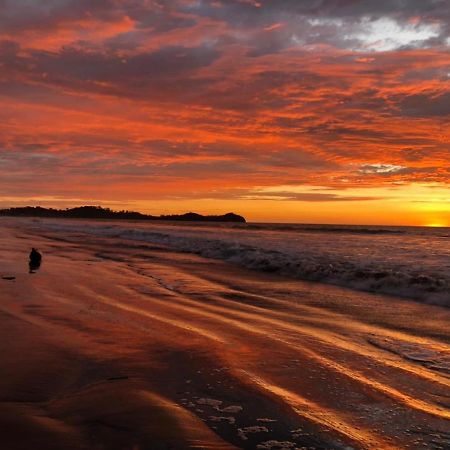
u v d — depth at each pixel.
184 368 5.35
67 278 12.35
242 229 60.00
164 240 30.27
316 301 10.63
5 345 5.85
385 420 4.19
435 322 8.50
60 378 4.81
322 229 64.38
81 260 17.70
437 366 5.88
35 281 11.45
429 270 14.55
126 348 6.03
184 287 12.19
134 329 7.07
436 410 4.46
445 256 19.62
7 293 9.55
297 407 4.39
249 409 4.27
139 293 10.76
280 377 5.24
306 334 7.39
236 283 13.28
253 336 7.07
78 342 6.16
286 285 13.04
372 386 5.07
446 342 7.09
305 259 17.67
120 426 3.74
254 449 3.52
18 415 3.87
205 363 5.56
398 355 6.36
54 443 3.40
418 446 3.70
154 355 5.80
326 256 19.14
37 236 33.94
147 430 3.69
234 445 3.55
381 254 20.56
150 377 5.00
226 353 6.03
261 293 11.65
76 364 5.29
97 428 3.69
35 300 8.95
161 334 6.88
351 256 19.33
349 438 3.80
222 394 4.61
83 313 8.01
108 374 5.03
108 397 4.35
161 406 4.17
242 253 20.27
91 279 12.47
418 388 5.06
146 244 27.98
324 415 4.25
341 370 5.58
